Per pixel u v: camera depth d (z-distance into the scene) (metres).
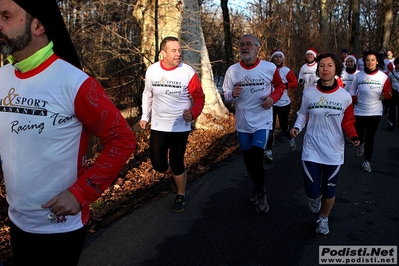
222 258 3.48
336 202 4.88
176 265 3.36
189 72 4.46
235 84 4.65
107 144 1.92
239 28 14.09
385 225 4.19
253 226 4.16
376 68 6.28
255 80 4.54
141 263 3.38
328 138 3.86
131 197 5.11
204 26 13.27
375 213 4.52
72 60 2.03
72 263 2.03
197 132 9.30
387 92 6.15
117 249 3.62
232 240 3.83
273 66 4.60
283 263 3.40
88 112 1.85
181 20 8.89
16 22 1.74
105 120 1.87
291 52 15.06
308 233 4.00
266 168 6.45
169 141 4.52
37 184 1.84
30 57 1.80
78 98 1.82
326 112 3.87
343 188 5.42
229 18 13.91
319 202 4.02
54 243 1.93
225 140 8.62
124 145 1.91
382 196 5.09
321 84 4.00
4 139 1.85
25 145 1.82
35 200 1.86
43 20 1.82
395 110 10.05
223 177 5.88
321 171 3.97
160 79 4.43
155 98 4.52
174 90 4.39
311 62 9.34
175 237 3.88
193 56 9.77
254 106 4.55
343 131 3.96
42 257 1.96
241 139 4.65
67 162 1.87
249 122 4.55
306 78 9.44
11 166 1.85
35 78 1.82
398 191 5.28
